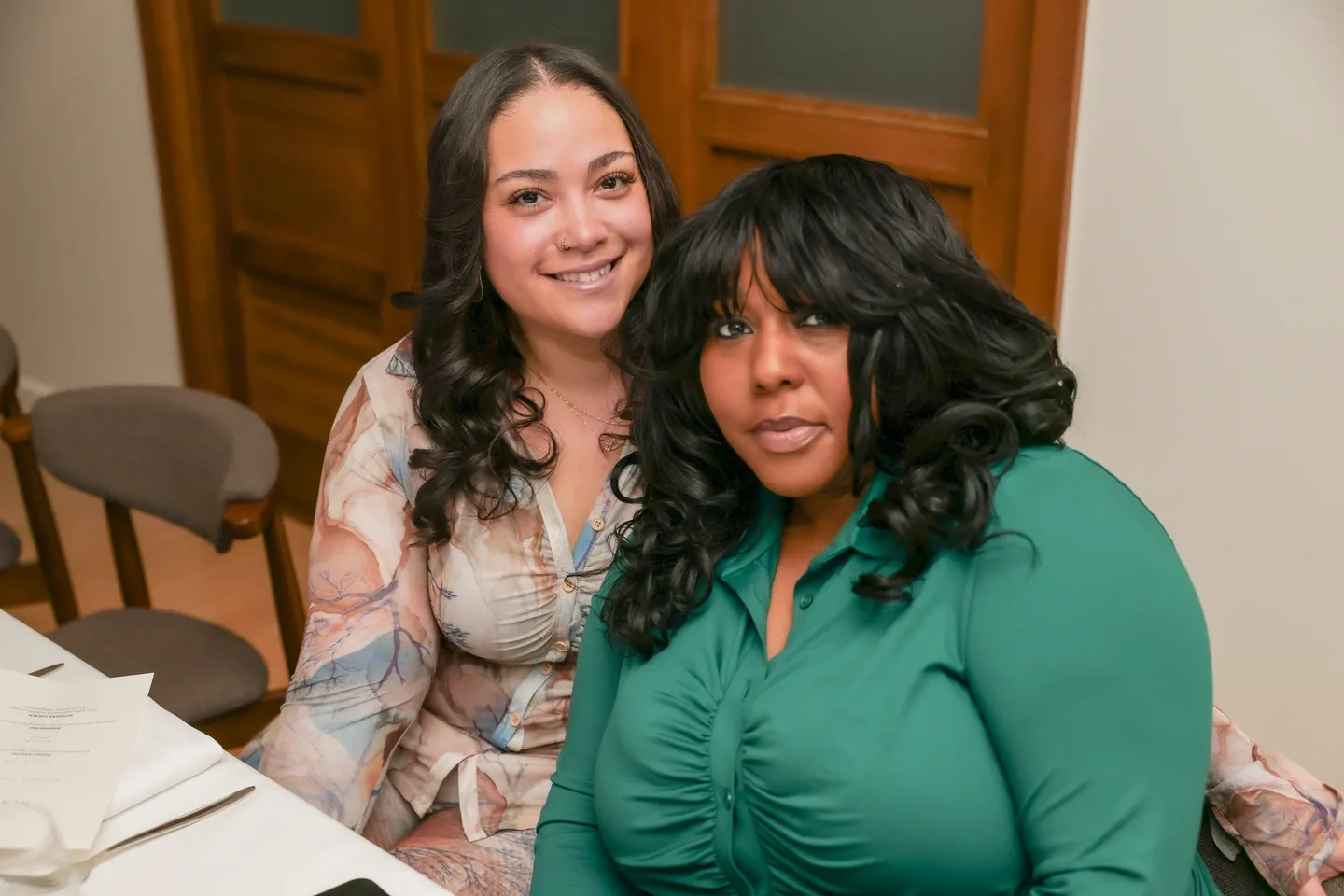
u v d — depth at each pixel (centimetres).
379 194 346
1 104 446
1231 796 133
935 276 114
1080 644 108
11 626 161
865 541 121
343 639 159
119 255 424
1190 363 229
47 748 131
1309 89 205
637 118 159
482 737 170
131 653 221
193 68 382
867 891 115
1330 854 130
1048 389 117
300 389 392
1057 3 224
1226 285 221
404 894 116
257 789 131
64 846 118
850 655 117
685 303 120
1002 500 114
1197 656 109
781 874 120
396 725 162
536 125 150
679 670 127
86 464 234
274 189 377
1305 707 232
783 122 267
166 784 129
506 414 160
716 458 131
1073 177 234
